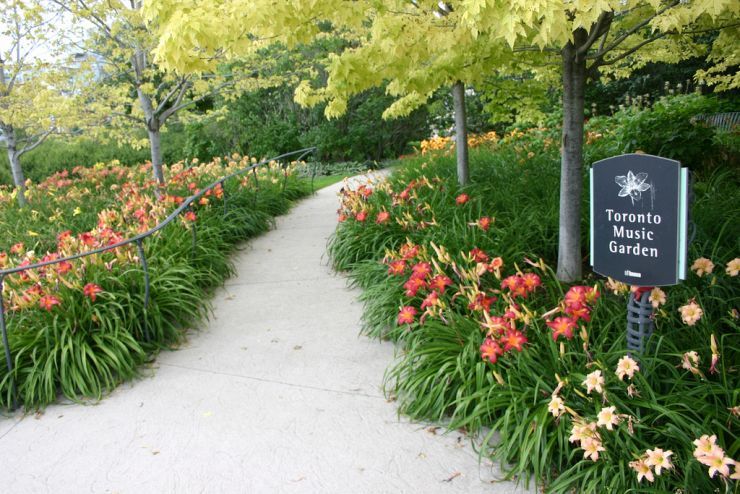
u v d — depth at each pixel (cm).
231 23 373
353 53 557
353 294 534
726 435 249
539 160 776
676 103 822
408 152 1739
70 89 852
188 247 568
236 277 601
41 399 374
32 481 297
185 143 1794
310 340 446
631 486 241
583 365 297
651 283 268
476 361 328
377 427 329
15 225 780
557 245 508
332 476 289
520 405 294
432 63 573
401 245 517
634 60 743
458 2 376
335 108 581
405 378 365
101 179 1065
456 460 296
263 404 360
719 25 459
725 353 300
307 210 913
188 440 326
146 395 378
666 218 257
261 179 958
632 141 753
